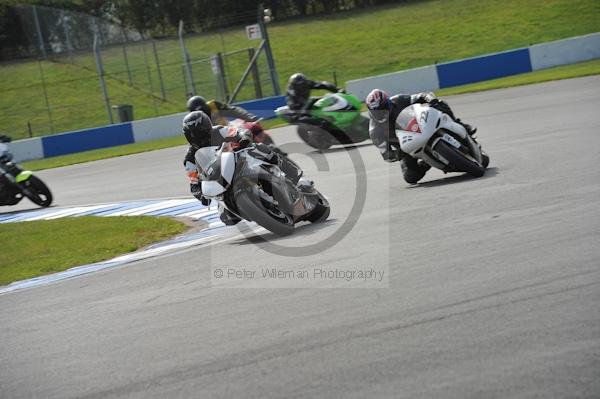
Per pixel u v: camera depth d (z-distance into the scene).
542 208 26.17
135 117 117.38
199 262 28.08
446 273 20.41
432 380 13.81
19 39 143.50
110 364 17.94
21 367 19.02
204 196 30.84
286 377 15.11
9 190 53.72
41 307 25.45
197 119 30.20
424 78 105.44
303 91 58.97
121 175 66.25
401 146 34.47
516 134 49.31
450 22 152.62
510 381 13.27
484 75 107.31
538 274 18.89
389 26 155.38
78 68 135.38
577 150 38.00
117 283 27.09
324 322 18.09
